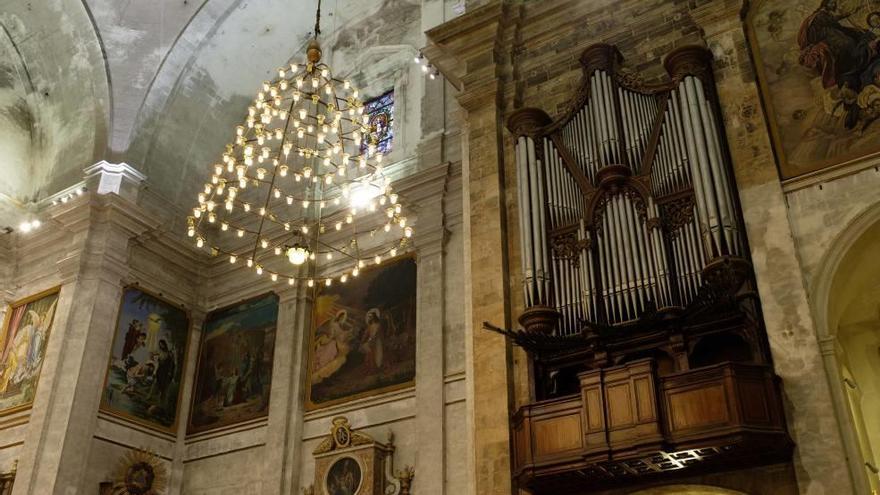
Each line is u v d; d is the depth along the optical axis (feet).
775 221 34.78
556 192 41.09
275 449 53.47
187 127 67.56
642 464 32.37
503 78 47.24
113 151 63.05
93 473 53.52
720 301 33.35
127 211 60.08
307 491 51.34
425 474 47.21
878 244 33.96
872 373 41.29
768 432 29.99
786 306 33.01
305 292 58.90
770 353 32.71
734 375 31.04
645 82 41.52
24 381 57.82
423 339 51.39
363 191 60.08
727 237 34.78
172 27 66.39
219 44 68.28
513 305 40.27
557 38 47.09
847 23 37.50
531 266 39.22
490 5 48.01
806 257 33.83
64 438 52.39
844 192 34.22
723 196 35.76
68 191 63.26
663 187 38.04
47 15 67.00
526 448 34.37
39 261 62.75
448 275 53.16
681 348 34.24
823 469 29.78
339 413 53.47
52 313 58.95
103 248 58.75
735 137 37.50
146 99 64.75
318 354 56.59
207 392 60.59
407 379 51.60
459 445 47.03
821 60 37.42
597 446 32.12
